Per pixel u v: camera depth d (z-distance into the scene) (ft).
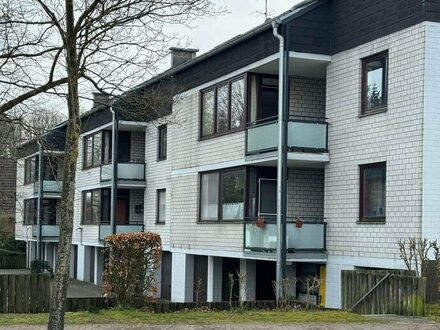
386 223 54.54
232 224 70.74
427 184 51.47
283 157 60.29
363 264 56.90
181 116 83.51
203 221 77.56
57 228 146.82
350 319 42.57
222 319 43.24
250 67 67.56
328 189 61.98
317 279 58.13
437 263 47.75
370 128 57.06
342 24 60.90
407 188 52.75
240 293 62.80
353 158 58.90
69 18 30.42
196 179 79.66
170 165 95.86
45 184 144.56
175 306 48.96
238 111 70.38
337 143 61.05
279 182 60.18
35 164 138.62
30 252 165.78
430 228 51.39
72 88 29.25
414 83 52.49
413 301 43.73
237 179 70.64
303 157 61.21
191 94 81.25
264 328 39.37
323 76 68.80
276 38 62.03
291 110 68.23
